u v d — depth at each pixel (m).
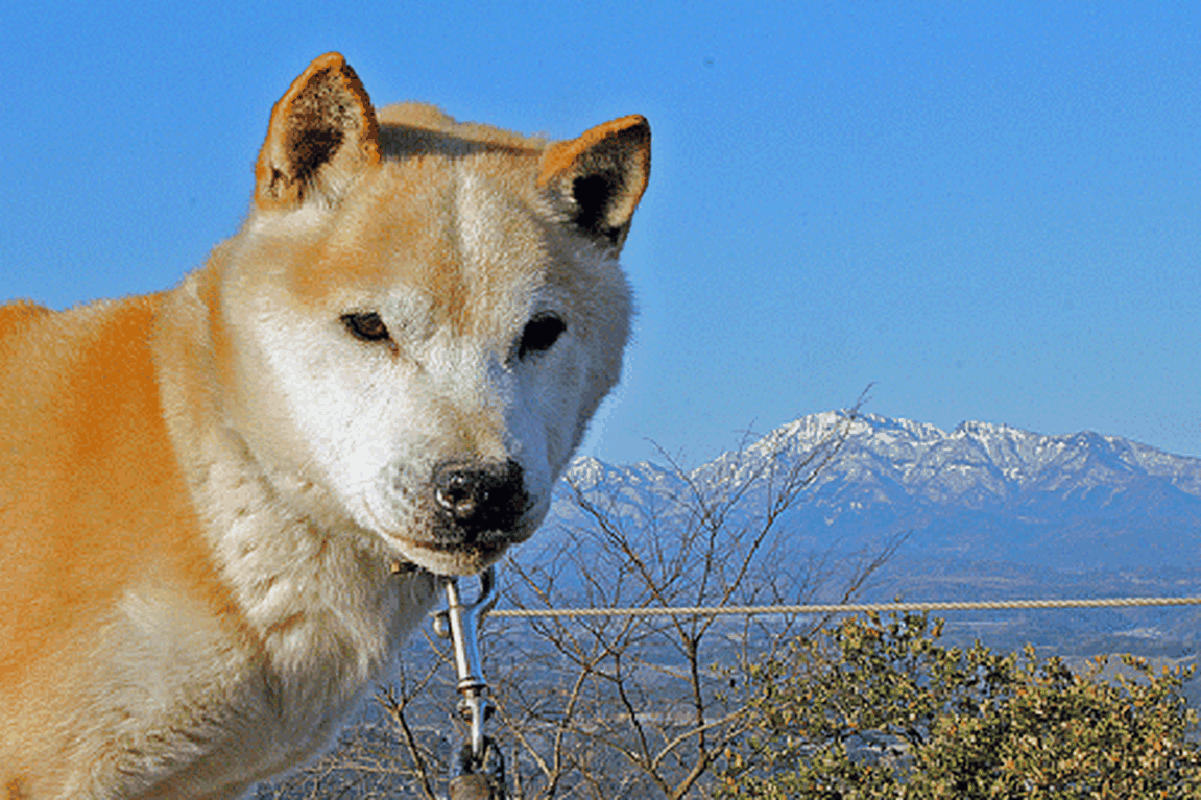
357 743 8.73
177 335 2.68
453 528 2.32
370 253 2.47
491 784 2.31
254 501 2.52
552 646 8.87
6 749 2.45
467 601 2.90
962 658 7.69
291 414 2.47
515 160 2.86
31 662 2.44
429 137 2.92
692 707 9.01
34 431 2.62
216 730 2.58
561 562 8.88
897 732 7.64
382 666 2.79
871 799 6.97
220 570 2.52
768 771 8.22
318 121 2.65
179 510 2.52
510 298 2.52
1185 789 6.56
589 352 2.78
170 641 2.48
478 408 2.40
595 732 8.69
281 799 8.48
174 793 2.70
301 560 2.56
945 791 6.78
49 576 2.48
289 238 2.58
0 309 2.94
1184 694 7.23
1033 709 6.99
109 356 2.74
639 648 9.05
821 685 7.82
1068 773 6.59
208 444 2.54
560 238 2.76
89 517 2.52
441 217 2.54
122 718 2.47
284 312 2.48
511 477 2.35
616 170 2.94
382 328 2.46
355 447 2.41
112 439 2.60
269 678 2.62
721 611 5.59
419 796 9.09
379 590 2.69
